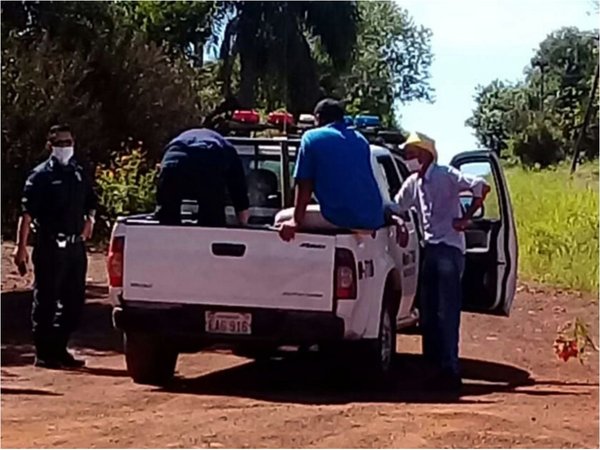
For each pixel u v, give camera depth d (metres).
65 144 10.52
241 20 39.25
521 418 8.00
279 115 10.80
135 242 8.99
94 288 17.06
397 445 7.10
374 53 70.19
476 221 11.02
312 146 9.02
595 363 11.49
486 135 70.44
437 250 9.52
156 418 7.92
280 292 8.73
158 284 8.94
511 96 69.44
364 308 8.86
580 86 62.56
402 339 12.81
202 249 8.84
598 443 7.26
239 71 40.16
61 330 10.55
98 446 7.06
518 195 29.36
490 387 9.81
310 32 40.06
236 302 8.80
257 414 8.06
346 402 8.73
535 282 19.81
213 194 9.21
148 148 25.92
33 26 19.34
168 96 26.41
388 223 9.59
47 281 10.45
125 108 25.58
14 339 12.34
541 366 11.29
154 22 38.50
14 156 21.31
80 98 23.39
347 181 9.00
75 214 10.50
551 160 57.78
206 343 9.12
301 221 8.97
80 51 23.44
